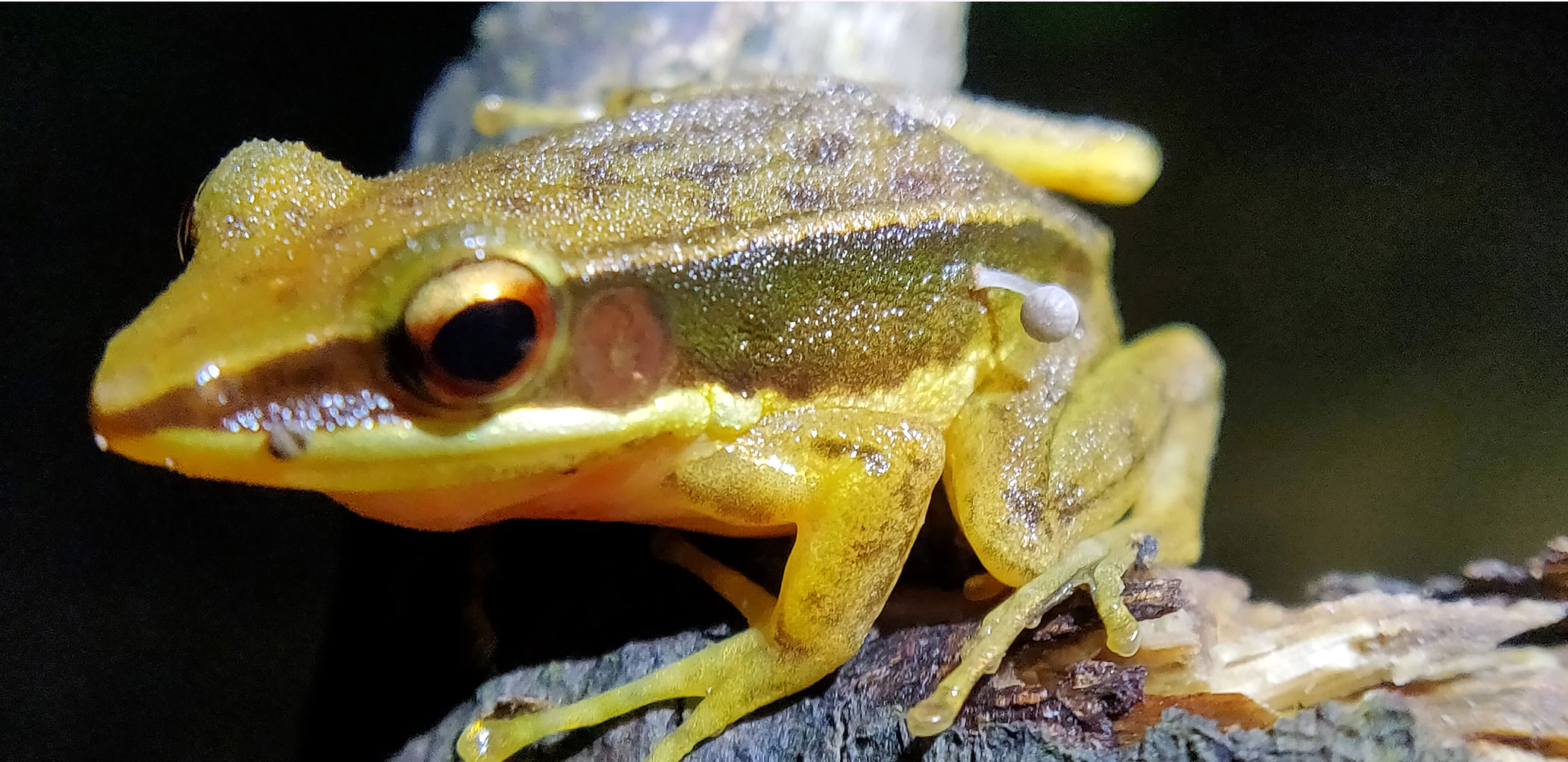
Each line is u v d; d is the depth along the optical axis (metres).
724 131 0.07
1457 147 0.10
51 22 0.10
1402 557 0.10
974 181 0.07
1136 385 0.07
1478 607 0.06
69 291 0.09
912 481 0.06
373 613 0.07
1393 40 0.11
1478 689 0.06
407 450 0.05
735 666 0.06
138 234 0.10
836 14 0.10
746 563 0.07
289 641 0.08
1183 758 0.05
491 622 0.06
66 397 0.09
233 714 0.08
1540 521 0.09
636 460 0.06
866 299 0.06
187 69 0.10
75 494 0.09
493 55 0.10
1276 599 0.10
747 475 0.06
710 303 0.06
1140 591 0.06
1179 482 0.07
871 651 0.06
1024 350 0.07
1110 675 0.06
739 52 0.10
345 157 0.11
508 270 0.05
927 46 0.11
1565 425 0.09
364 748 0.06
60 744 0.08
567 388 0.05
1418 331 0.11
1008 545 0.06
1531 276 0.10
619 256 0.05
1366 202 0.11
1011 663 0.06
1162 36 0.12
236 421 0.05
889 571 0.06
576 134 0.06
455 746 0.06
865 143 0.07
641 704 0.06
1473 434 0.10
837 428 0.06
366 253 0.05
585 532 0.07
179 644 0.09
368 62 0.11
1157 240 0.12
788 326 0.06
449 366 0.05
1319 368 0.11
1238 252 0.12
